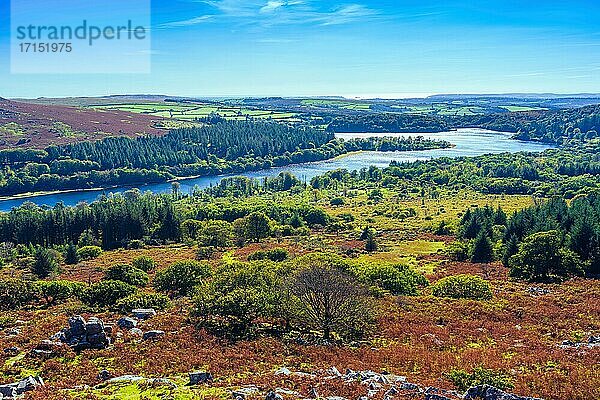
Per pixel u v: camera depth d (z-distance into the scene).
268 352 31.28
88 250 110.62
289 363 29.12
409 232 126.81
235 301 36.69
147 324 37.06
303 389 22.98
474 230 102.19
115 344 31.69
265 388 23.23
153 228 138.62
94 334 31.61
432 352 31.75
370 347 33.69
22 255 114.19
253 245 111.44
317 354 31.16
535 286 59.06
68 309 43.81
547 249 65.62
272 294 38.75
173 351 30.53
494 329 38.16
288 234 130.75
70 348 30.50
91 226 136.88
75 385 24.45
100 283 46.78
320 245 106.94
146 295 44.56
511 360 28.97
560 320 41.25
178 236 135.00
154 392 22.70
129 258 102.81
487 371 25.27
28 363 28.25
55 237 134.75
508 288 57.91
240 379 25.08
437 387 24.11
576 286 58.19
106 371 26.30
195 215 157.25
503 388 23.42
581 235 70.06
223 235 117.62
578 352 30.58
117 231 134.25
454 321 40.62
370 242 100.19
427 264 82.31
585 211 84.56
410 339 35.66
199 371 26.08
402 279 54.41
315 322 37.19
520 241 83.94
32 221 134.38
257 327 37.25
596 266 67.00
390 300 47.91
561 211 90.44
